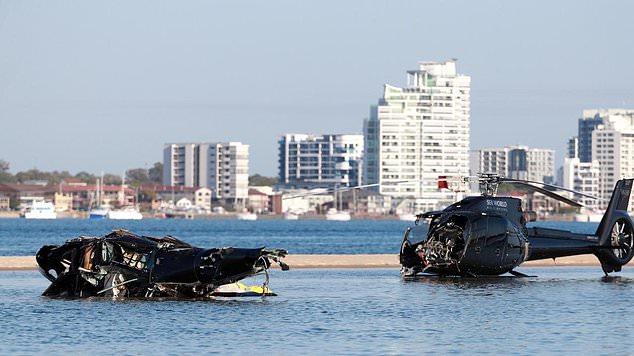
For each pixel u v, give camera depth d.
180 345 141.38
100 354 134.88
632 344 143.25
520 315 171.25
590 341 145.62
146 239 191.00
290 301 188.12
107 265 189.62
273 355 134.62
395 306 181.88
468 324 161.00
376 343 143.50
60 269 194.12
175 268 186.62
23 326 156.25
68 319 163.25
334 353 136.12
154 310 173.62
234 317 166.75
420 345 142.12
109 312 171.00
